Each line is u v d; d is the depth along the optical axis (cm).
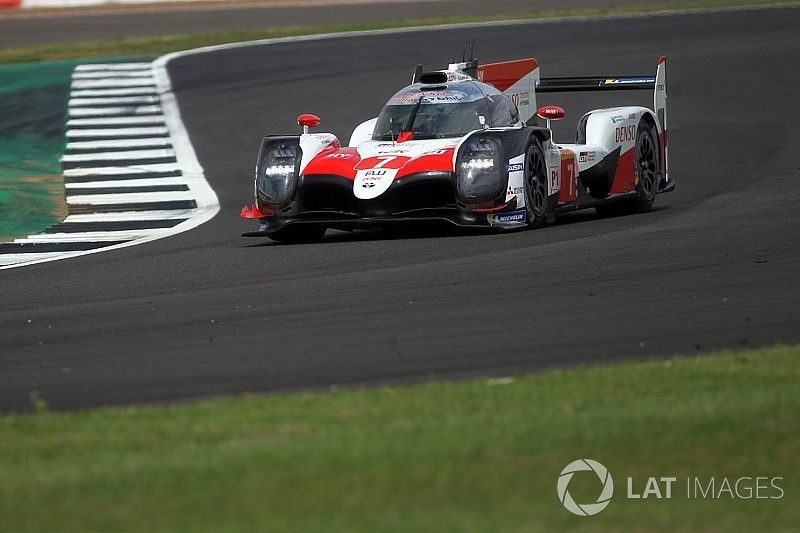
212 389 2184
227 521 1438
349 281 3219
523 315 2697
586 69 8112
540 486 1535
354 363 2334
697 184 5122
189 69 8719
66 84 8344
